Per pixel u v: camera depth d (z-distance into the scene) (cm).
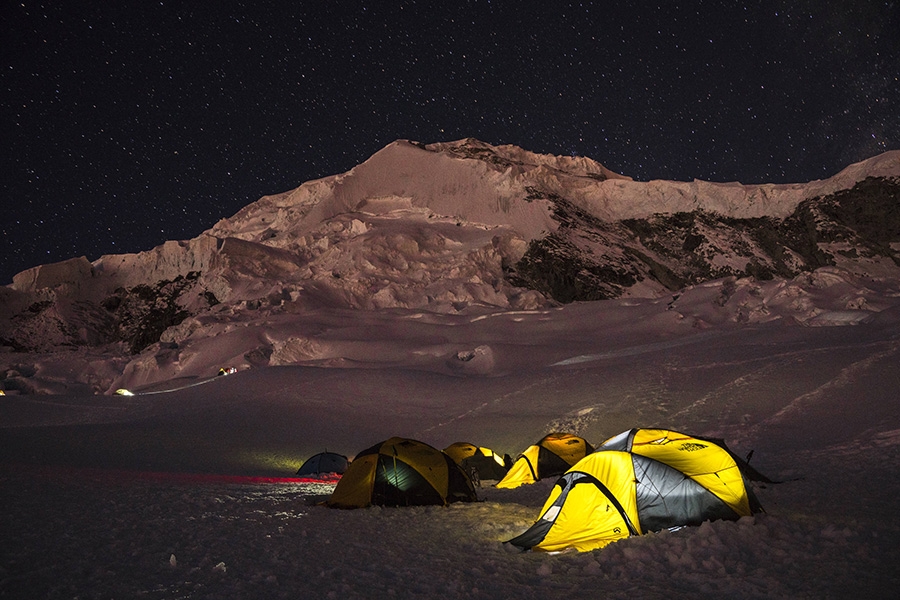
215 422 2870
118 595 586
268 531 905
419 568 687
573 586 609
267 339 5275
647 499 807
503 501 1274
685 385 2661
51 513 999
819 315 4312
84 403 3641
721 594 560
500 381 3356
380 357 4712
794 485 1147
